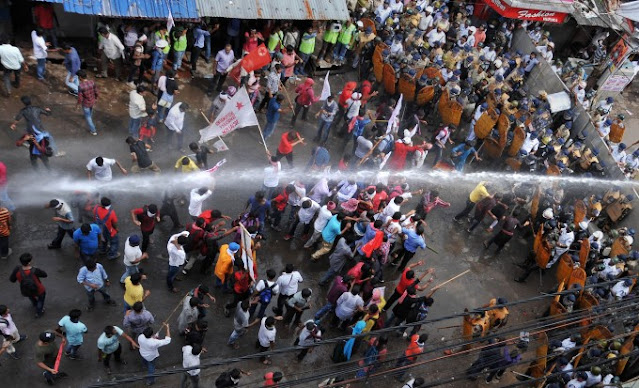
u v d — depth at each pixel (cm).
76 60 1744
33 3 1920
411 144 1886
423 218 1798
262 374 1392
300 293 1402
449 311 1694
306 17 2062
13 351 1252
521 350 1448
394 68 2162
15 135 1673
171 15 1855
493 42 2662
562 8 2547
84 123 1783
